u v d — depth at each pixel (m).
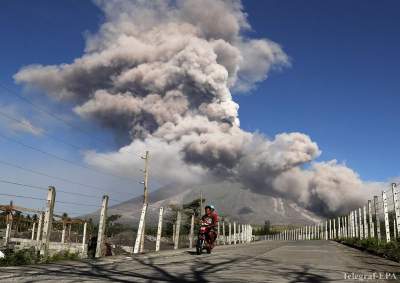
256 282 8.15
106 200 15.33
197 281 8.20
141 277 8.73
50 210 13.27
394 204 18.86
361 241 25.39
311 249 21.78
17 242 22.11
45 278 8.42
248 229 51.41
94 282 7.89
